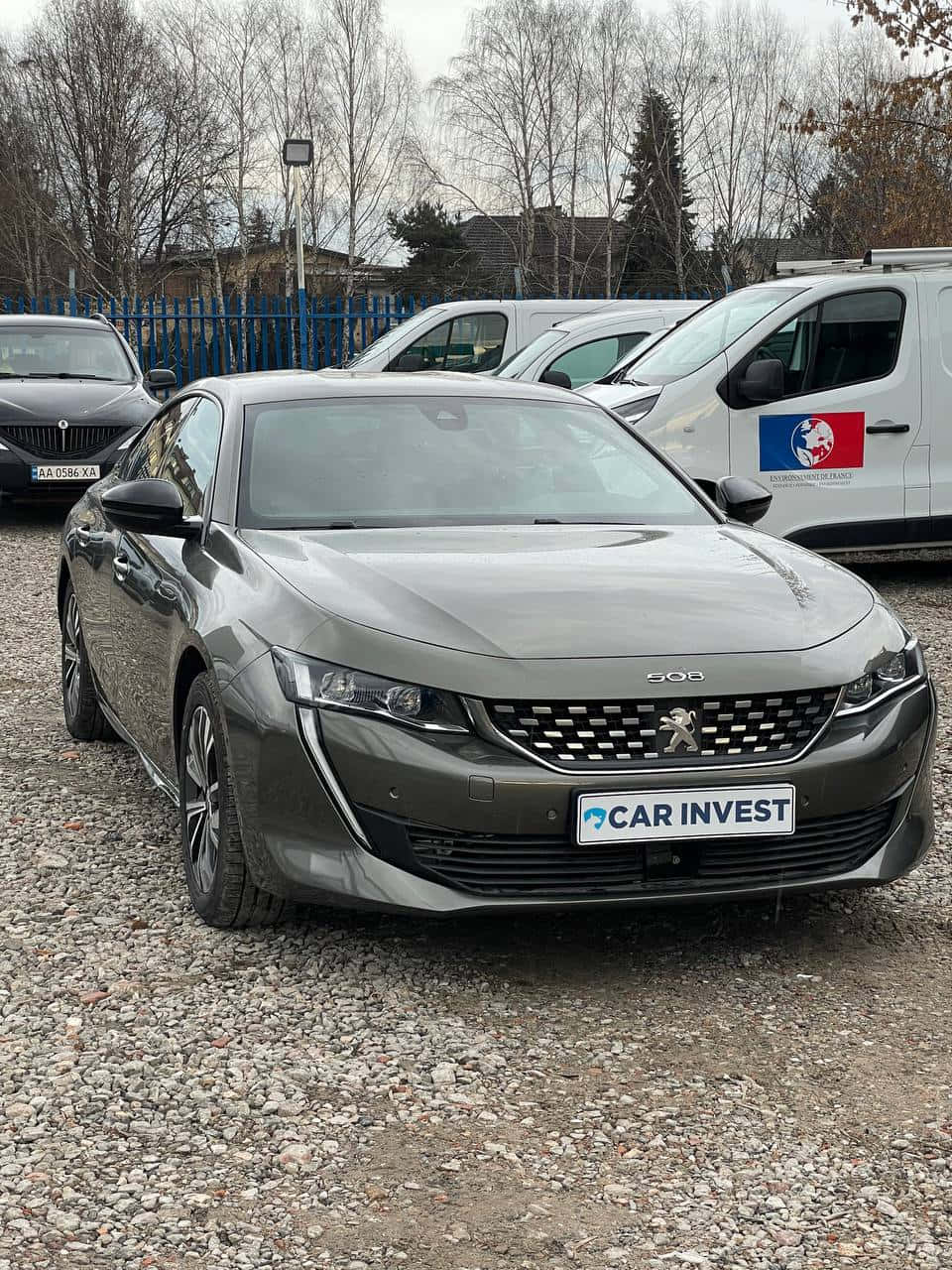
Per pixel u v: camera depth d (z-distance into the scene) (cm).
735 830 357
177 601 434
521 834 351
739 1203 273
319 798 358
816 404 978
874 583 1077
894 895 440
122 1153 289
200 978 374
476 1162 288
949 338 993
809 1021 352
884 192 3628
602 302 1514
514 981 374
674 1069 328
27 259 5447
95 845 481
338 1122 303
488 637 361
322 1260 254
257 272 5175
